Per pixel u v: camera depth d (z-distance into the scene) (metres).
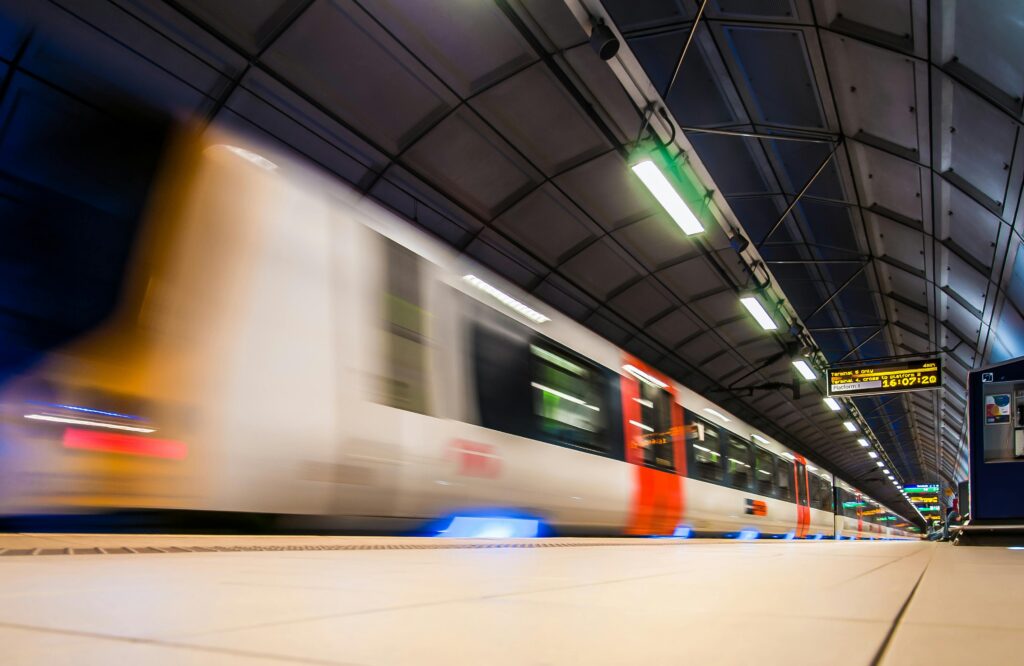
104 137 4.77
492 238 16.08
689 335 23.44
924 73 9.43
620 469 9.47
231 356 4.91
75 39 9.61
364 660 0.85
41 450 4.01
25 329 4.14
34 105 9.87
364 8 10.05
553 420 8.30
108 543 3.13
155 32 9.90
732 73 11.42
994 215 11.02
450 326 6.97
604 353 9.86
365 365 5.82
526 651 0.93
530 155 13.72
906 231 14.69
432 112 12.21
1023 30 7.09
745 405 32.66
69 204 4.53
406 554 3.18
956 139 10.20
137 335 4.53
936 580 2.24
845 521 27.72
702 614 1.30
